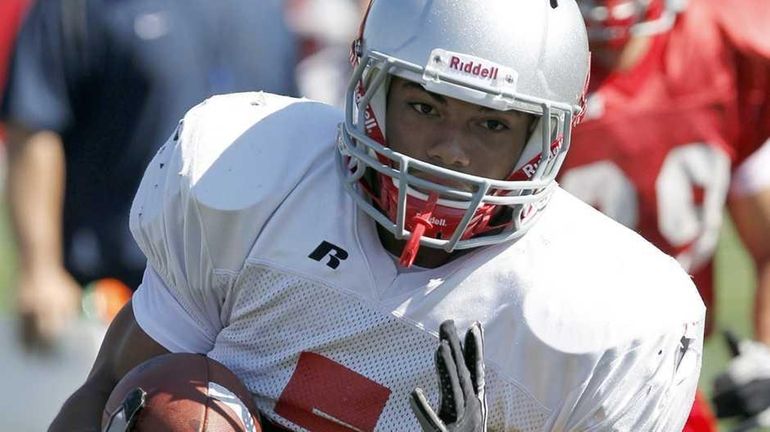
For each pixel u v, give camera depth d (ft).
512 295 36.63
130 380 36.52
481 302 36.76
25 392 57.06
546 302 36.47
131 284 57.62
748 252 59.47
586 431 37.22
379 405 37.06
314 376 37.22
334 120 38.73
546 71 36.06
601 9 56.03
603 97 56.85
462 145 35.81
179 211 37.78
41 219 56.18
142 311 39.19
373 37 36.45
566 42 36.55
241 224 37.19
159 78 56.08
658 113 57.00
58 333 56.54
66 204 57.21
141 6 55.98
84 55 56.03
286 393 37.37
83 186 57.00
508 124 36.14
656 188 57.26
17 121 56.13
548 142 36.17
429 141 35.91
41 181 56.18
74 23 55.93
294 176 37.45
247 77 57.67
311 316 37.17
